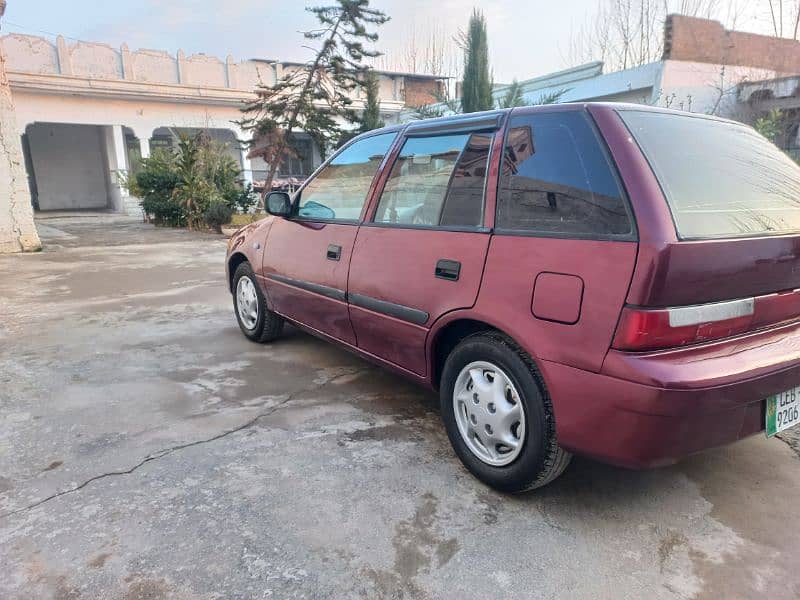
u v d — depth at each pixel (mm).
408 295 2760
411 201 2947
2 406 3322
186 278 7703
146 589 1858
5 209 9969
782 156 2789
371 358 3223
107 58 20672
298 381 3758
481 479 2494
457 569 1977
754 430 2109
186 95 21453
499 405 2354
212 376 3848
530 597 1854
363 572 1953
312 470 2609
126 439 2904
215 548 2062
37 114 19234
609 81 16703
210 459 2701
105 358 4230
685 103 15328
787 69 16594
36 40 19281
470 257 2447
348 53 15703
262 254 4188
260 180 24875
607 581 1930
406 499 2391
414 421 3152
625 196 1985
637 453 1943
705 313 1939
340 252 3305
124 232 14320
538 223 2248
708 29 15258
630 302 1877
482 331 2459
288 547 2074
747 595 1869
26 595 1826
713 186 2203
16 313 5645
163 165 16484
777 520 2279
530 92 20250
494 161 2502
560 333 2064
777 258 2127
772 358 2053
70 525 2186
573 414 2055
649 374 1837
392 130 3264
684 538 2162
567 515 2303
